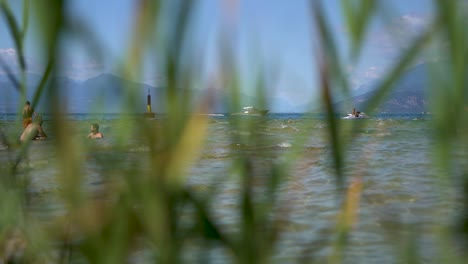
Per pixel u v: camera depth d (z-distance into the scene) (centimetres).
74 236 270
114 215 236
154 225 233
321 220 1947
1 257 415
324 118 237
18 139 371
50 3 179
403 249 375
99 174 226
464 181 232
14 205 404
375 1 205
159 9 191
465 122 217
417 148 5212
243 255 267
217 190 267
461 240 279
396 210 429
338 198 299
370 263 1223
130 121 208
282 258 857
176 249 238
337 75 218
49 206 375
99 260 244
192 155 222
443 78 209
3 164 392
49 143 212
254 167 274
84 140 218
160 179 227
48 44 181
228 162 274
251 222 273
